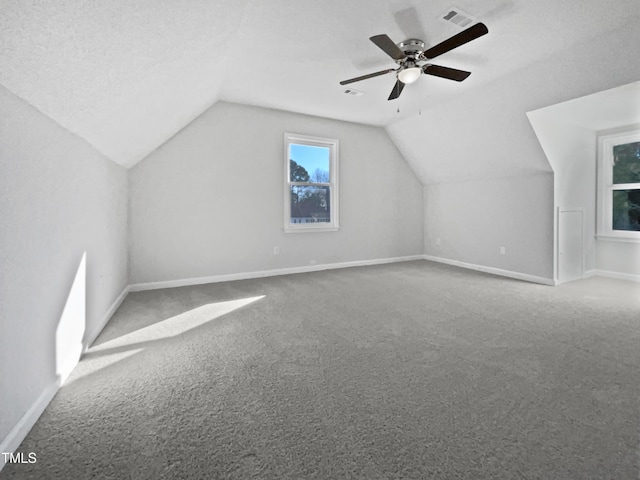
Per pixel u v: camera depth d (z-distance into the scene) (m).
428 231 5.99
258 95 3.99
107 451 1.29
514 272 4.54
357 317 2.89
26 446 1.31
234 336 2.47
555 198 4.02
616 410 1.54
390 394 1.68
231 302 3.37
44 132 1.61
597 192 4.49
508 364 1.99
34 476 1.17
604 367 1.95
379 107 4.41
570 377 1.84
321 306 3.22
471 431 1.40
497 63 3.06
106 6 1.23
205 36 2.13
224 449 1.30
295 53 2.89
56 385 1.71
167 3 1.50
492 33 2.55
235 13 2.13
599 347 2.23
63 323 1.84
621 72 2.71
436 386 1.75
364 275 4.69
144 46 1.71
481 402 1.61
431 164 5.45
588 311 3.02
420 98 4.04
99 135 2.33
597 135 4.43
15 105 1.34
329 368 1.96
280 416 1.51
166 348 2.26
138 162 3.83
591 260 4.50
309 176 5.04
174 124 3.58
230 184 4.36
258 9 2.23
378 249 5.66
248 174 4.47
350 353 2.16
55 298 1.73
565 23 2.42
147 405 1.60
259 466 1.22
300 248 4.94
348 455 1.27
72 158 2.00
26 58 1.18
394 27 2.47
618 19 2.36
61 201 1.82
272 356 2.13
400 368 1.96
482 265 5.02
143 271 3.91
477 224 5.07
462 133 4.49
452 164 5.12
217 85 3.47
